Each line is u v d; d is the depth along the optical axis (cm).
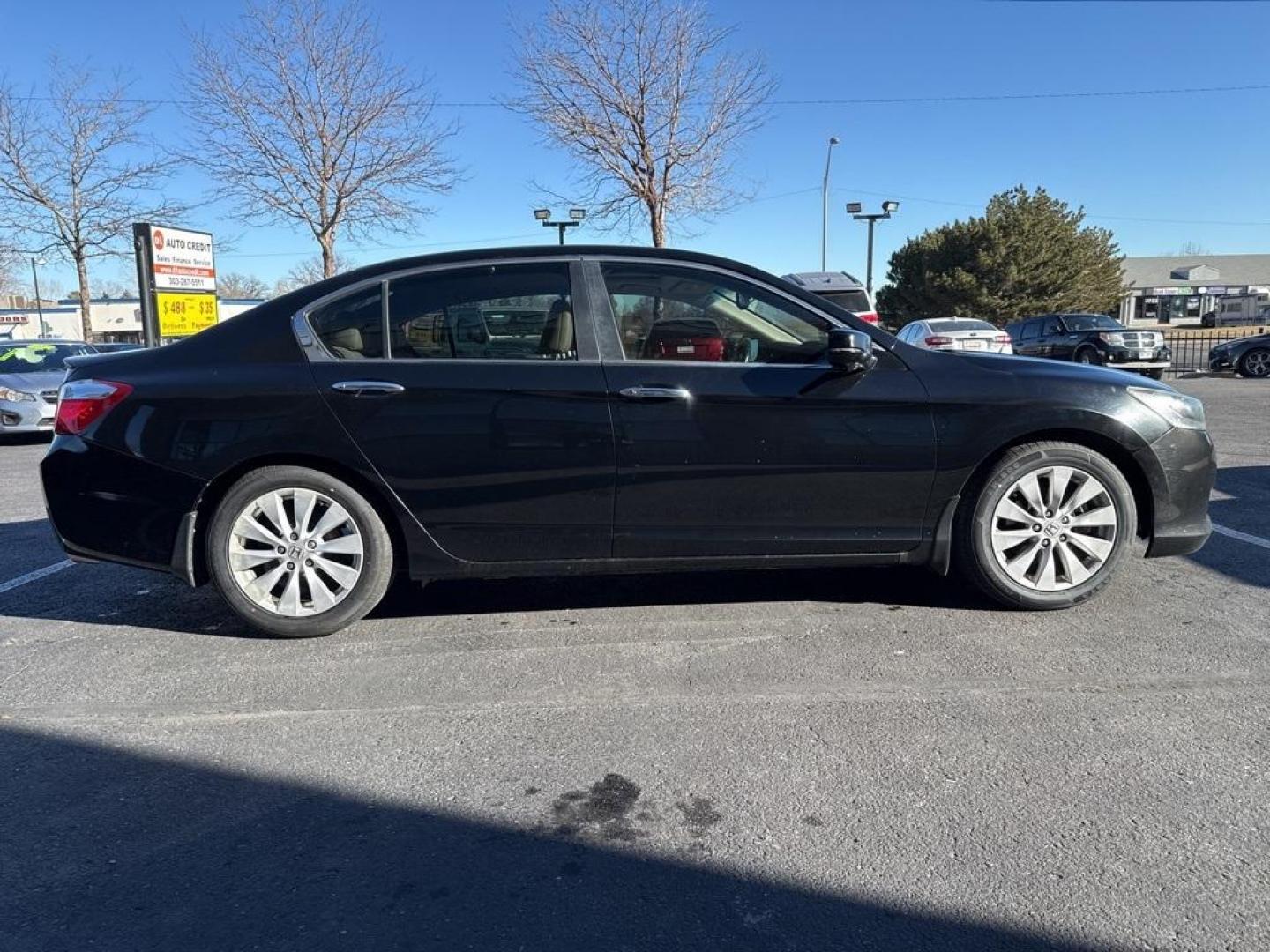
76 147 2181
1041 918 214
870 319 1152
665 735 305
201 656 382
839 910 220
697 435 377
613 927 215
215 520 381
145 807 269
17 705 336
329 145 1844
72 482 382
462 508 381
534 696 337
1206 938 206
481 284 388
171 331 1480
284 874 237
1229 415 1186
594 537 386
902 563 401
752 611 421
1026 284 4231
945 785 271
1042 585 402
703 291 391
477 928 215
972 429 385
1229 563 477
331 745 304
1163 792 265
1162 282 7019
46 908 225
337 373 377
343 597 391
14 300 7800
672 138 1745
